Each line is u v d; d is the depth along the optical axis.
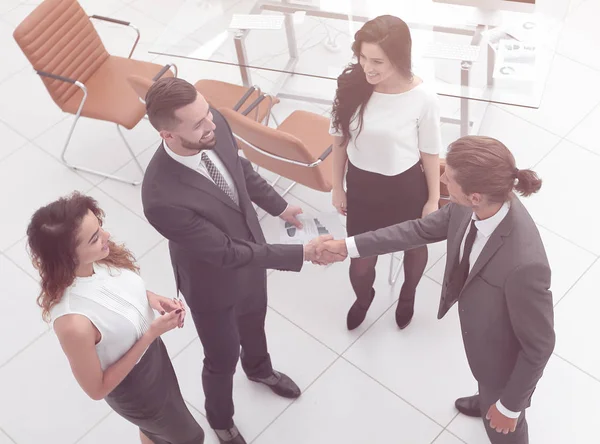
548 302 2.02
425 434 3.06
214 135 2.25
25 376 3.38
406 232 2.47
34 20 3.73
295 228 3.21
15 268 3.79
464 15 3.80
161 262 3.78
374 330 3.42
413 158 2.75
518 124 4.21
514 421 2.33
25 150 4.36
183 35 4.04
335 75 3.71
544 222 3.73
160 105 2.12
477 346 2.26
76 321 2.03
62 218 1.95
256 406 3.21
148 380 2.36
